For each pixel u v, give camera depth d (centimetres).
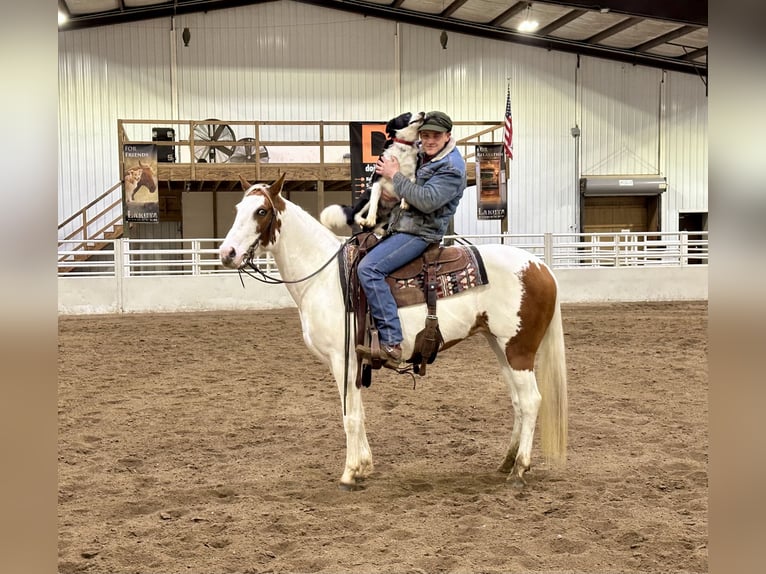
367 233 467
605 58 2364
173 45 2172
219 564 346
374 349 443
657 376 845
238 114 2225
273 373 891
